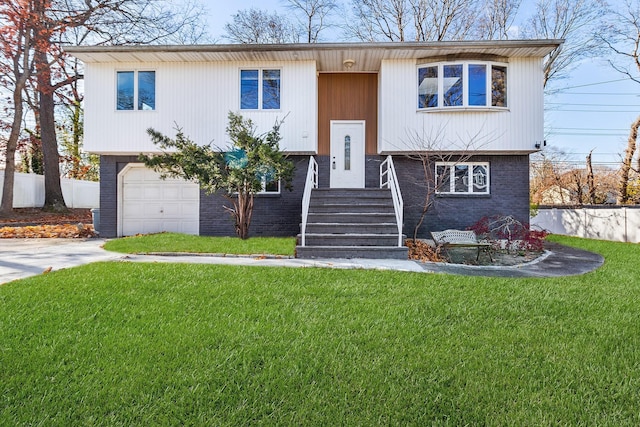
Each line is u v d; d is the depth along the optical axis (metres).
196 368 2.85
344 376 2.79
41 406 2.36
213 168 9.20
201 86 11.23
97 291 4.70
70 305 4.17
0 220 14.97
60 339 3.29
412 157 11.61
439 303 4.52
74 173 26.08
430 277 5.86
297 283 5.36
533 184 28.94
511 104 10.79
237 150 9.69
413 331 3.64
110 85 11.31
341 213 9.31
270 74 11.25
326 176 12.10
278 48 10.38
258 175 9.46
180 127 11.21
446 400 2.50
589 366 2.99
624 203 21.14
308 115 11.09
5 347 3.13
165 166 9.51
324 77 12.28
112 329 3.55
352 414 2.33
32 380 2.64
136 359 2.97
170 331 3.53
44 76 17.25
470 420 2.29
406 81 11.02
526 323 3.93
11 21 15.27
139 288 4.88
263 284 5.24
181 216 12.16
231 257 7.87
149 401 2.42
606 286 5.61
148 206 12.22
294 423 2.23
